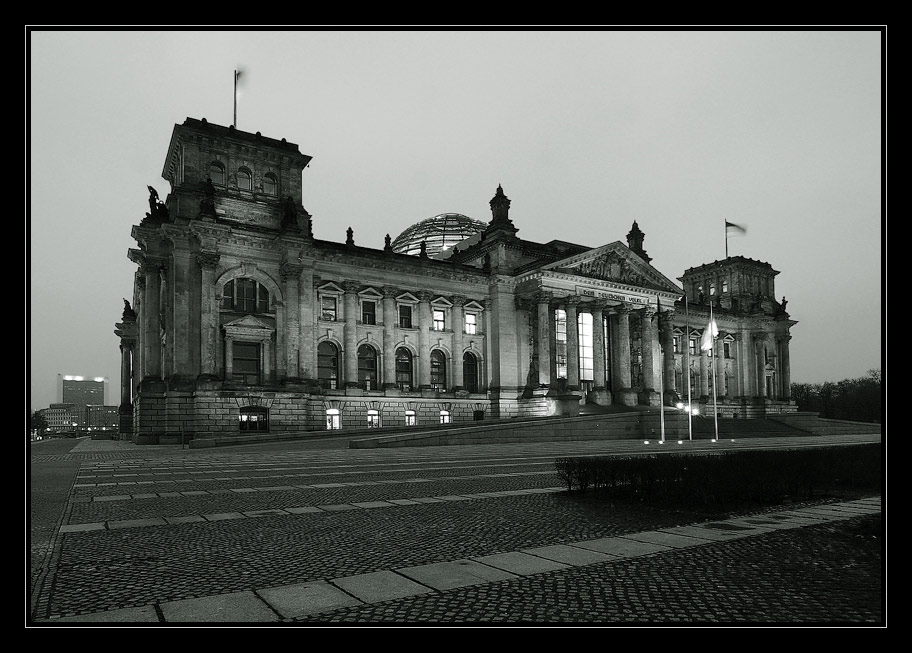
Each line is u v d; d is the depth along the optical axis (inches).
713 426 3457.2
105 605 369.1
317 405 3004.4
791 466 844.6
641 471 814.5
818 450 1008.9
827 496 824.3
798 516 669.9
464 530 598.2
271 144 3090.6
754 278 5378.9
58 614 352.2
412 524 631.2
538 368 3634.4
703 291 5497.1
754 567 453.7
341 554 500.1
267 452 1999.3
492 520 653.3
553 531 593.0
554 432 2775.6
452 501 792.9
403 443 2281.0
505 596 385.1
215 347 2810.0
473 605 367.2
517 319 3791.8
